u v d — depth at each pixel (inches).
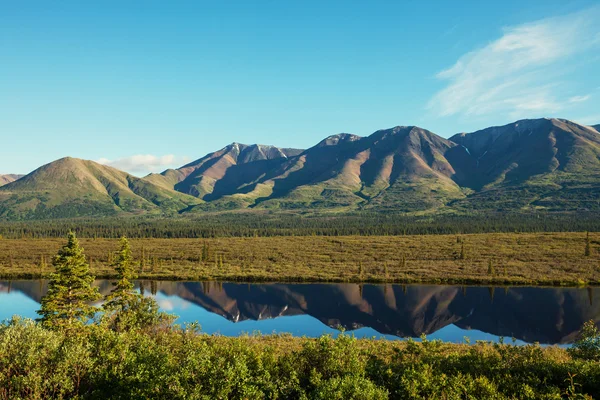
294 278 3656.5
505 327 2143.2
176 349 821.2
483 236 5413.4
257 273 3846.0
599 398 631.2
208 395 607.5
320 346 787.4
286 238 6195.9
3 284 3565.5
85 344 786.8
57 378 652.7
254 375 708.0
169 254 4936.0
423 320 2345.0
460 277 3432.6
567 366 705.6
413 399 636.7
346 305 2758.4
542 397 607.5
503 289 3100.4
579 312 2409.0
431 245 4931.1
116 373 700.0
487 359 823.7
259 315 2532.0
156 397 618.5
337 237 6077.8
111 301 1760.6
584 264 3654.0
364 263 4195.4
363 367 747.4
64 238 6742.1
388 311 2573.8
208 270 4035.4
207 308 2721.5
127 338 840.9
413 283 3405.5
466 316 2397.9
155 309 1175.6
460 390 634.8
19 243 5920.3
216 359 687.1
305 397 631.2
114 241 6279.5
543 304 2620.6
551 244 4554.6
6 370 663.1
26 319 815.7
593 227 6973.4
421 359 850.8
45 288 3376.0
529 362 780.6
